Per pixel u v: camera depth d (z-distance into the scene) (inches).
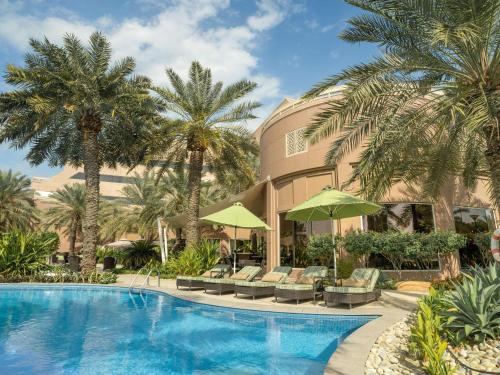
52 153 1000.9
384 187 511.2
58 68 852.0
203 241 993.5
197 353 294.5
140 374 245.9
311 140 456.8
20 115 834.2
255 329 375.6
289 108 861.8
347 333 357.7
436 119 448.1
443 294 316.2
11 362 271.0
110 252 1718.8
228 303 493.4
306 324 394.6
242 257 1284.4
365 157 445.4
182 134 934.4
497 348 228.8
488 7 339.3
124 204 1804.9
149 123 919.0
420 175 608.4
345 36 435.5
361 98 405.4
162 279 890.1
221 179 1127.0
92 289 724.0
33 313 474.3
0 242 823.1
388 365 226.2
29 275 799.7
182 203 1501.0
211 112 946.1
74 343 326.3
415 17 383.6
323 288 514.6
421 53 407.2
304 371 250.4
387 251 621.0
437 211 697.6
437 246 609.9
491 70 390.3
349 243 642.8
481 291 260.7
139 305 534.0
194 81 952.9
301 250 800.3
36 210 1721.2
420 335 229.3
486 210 778.2
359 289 437.7
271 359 278.4
